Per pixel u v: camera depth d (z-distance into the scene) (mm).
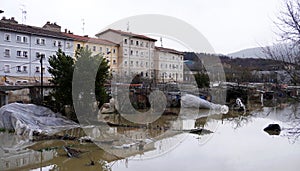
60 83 13445
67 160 7367
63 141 9523
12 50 28562
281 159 7367
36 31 30469
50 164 7086
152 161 7207
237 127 12836
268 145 9055
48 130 11344
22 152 8188
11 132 10977
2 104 14477
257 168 6629
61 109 13727
